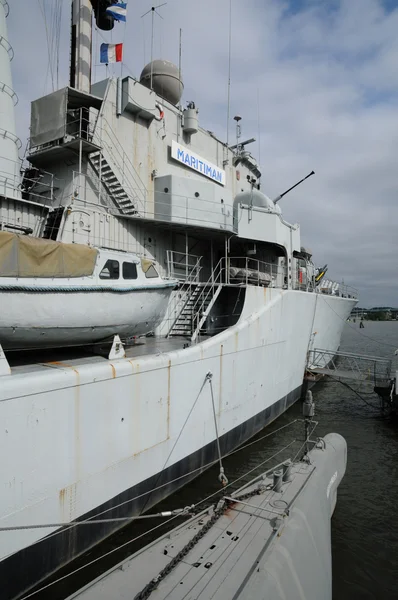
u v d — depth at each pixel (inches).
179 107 631.2
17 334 254.7
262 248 690.8
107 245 453.4
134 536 289.3
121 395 287.7
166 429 336.2
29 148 477.7
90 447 265.0
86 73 497.7
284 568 193.8
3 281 237.6
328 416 640.4
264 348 515.8
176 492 356.8
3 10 409.7
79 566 255.6
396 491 399.9
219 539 212.4
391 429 583.2
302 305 641.0
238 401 455.5
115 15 524.4
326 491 297.3
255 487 278.7
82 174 430.0
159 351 358.3
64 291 265.7
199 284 536.7
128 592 175.2
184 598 167.6
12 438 217.6
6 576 215.5
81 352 331.9
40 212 421.7
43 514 235.3
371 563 293.0
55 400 240.5
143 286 326.0
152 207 549.3
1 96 406.0
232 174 737.6
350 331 3971.5
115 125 506.0
